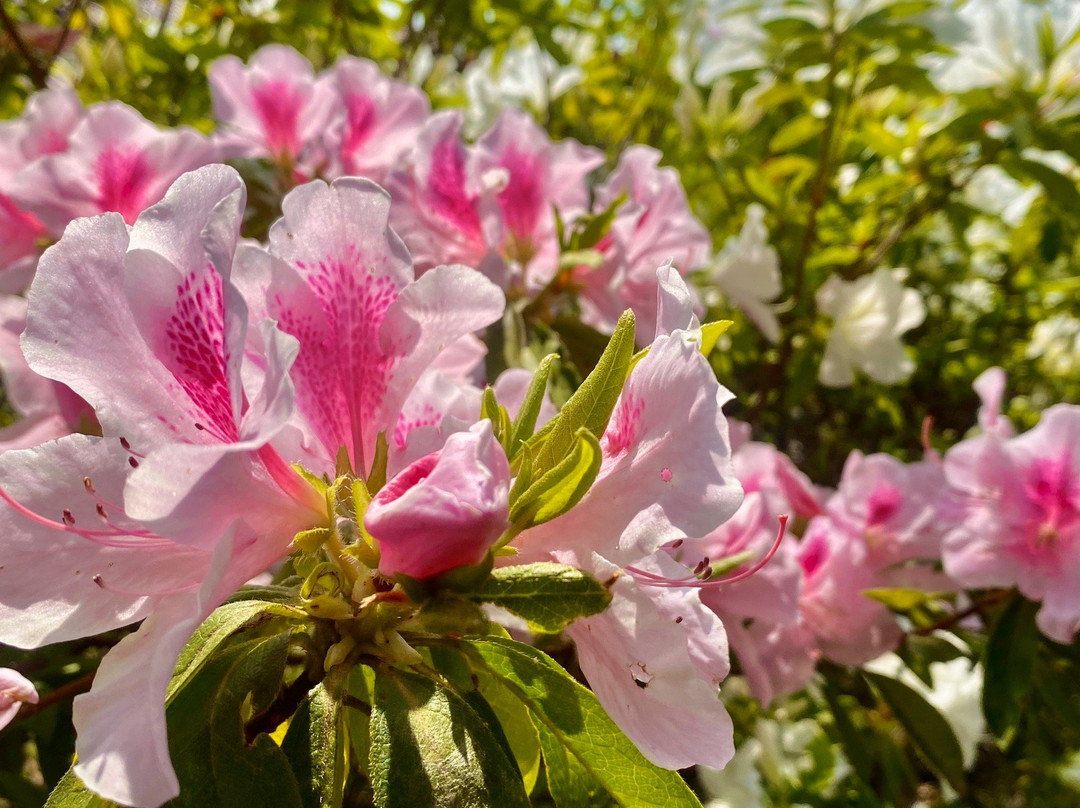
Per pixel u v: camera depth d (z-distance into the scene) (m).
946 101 0.59
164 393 0.13
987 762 0.60
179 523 0.12
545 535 0.13
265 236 0.37
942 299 0.78
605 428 0.13
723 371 0.55
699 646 0.15
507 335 0.29
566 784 0.17
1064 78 0.50
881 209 0.61
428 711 0.14
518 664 0.15
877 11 0.48
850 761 0.38
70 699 0.29
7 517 0.13
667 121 0.64
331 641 0.14
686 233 0.33
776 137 0.54
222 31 0.60
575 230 0.31
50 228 0.31
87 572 0.14
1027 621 0.36
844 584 0.35
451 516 0.11
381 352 0.15
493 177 0.30
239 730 0.14
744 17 0.56
